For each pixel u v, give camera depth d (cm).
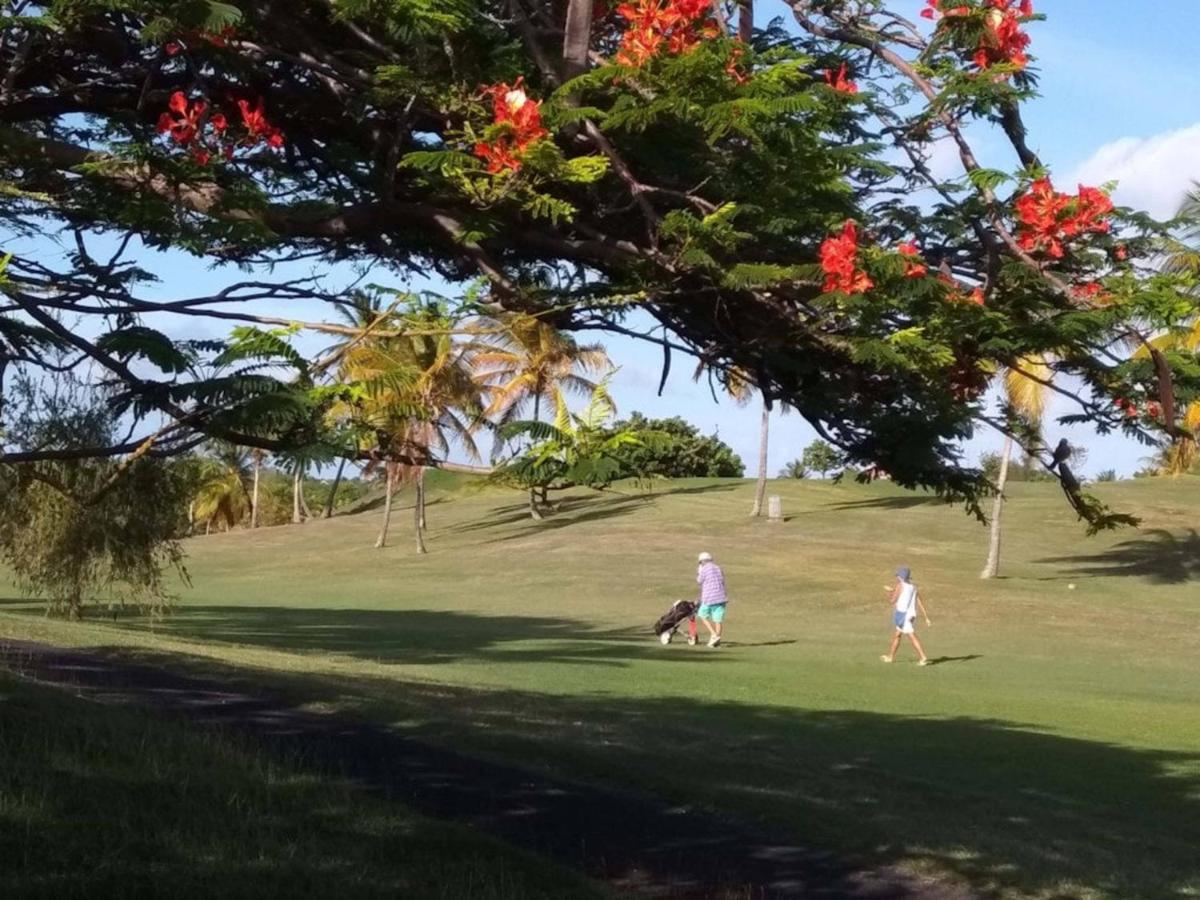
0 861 671
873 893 826
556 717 1330
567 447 487
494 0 608
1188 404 507
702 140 547
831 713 1723
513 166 511
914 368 489
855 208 556
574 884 769
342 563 4862
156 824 752
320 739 1035
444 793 937
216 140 584
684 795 1001
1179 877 922
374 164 593
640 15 535
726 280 505
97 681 1165
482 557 4662
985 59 568
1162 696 2125
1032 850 949
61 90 625
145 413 502
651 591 3844
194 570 4916
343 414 509
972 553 4322
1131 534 4512
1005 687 2144
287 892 685
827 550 4366
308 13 590
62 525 2072
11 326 512
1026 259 518
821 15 619
